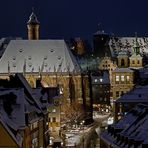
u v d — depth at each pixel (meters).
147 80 166.12
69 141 147.00
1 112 85.81
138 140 69.06
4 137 79.38
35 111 109.00
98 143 140.38
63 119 184.50
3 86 113.31
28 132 94.12
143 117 80.06
